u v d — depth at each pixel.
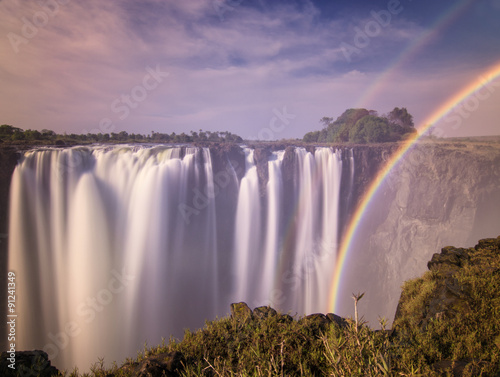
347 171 71.19
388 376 2.77
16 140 53.56
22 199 45.72
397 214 71.50
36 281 47.12
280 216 67.94
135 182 54.09
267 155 67.25
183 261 59.47
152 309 54.84
